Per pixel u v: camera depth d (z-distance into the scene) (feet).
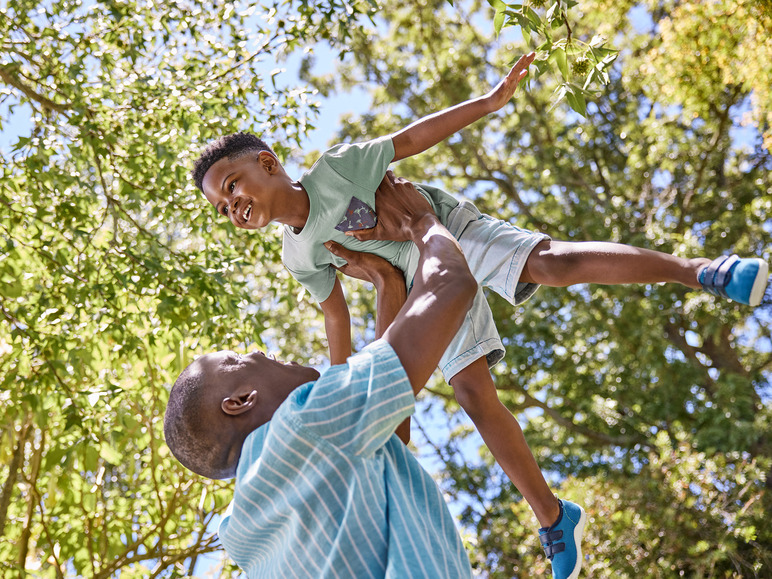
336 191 7.06
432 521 4.15
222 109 19.16
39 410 16.03
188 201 18.90
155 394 18.95
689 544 26.27
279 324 37.86
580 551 6.97
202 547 19.97
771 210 36.14
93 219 18.17
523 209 45.55
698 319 36.40
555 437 40.52
